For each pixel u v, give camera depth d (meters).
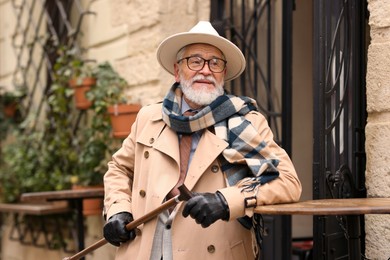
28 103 7.54
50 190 6.79
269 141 3.27
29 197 5.24
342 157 3.94
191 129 3.29
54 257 6.95
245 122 3.26
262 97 5.02
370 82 3.80
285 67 4.91
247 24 5.08
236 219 3.29
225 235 3.27
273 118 4.96
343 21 4.02
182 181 3.31
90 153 5.71
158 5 5.28
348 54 4.03
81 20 6.36
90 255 6.12
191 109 3.44
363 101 4.07
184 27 5.35
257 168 3.11
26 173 7.08
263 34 5.06
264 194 3.04
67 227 6.67
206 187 3.27
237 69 3.54
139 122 3.58
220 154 3.27
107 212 3.49
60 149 6.49
